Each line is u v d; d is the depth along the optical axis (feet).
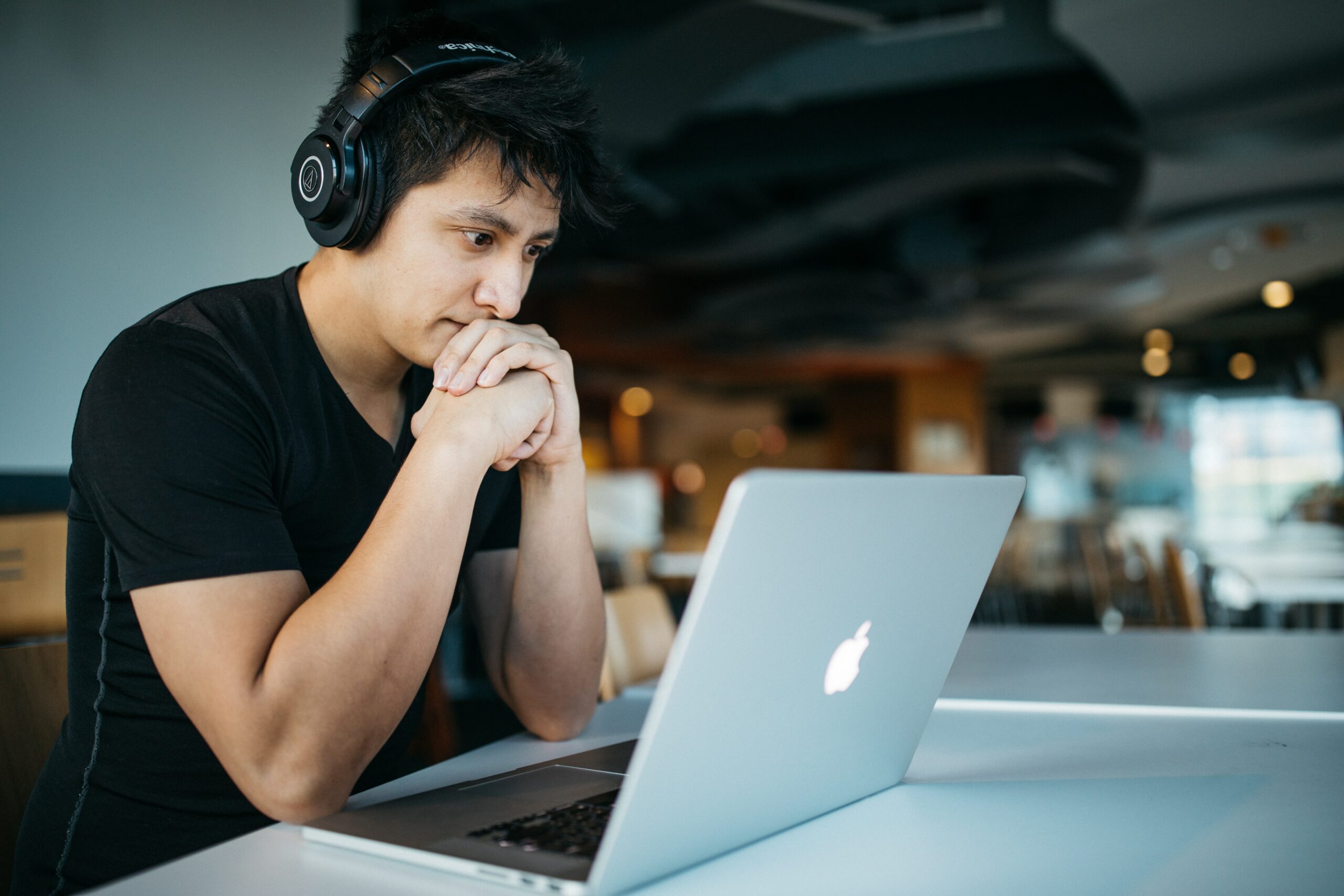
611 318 39.60
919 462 58.70
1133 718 3.66
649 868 1.92
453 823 2.21
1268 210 24.45
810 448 78.79
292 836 2.27
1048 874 2.04
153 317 3.04
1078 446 71.00
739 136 24.38
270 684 2.38
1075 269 32.99
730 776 2.01
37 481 8.01
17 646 3.37
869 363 55.62
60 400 8.21
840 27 15.20
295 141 9.77
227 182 9.21
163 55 8.73
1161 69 16.81
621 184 3.30
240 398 2.90
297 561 2.73
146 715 2.80
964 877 2.02
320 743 2.39
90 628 2.91
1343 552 15.48
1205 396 67.26
